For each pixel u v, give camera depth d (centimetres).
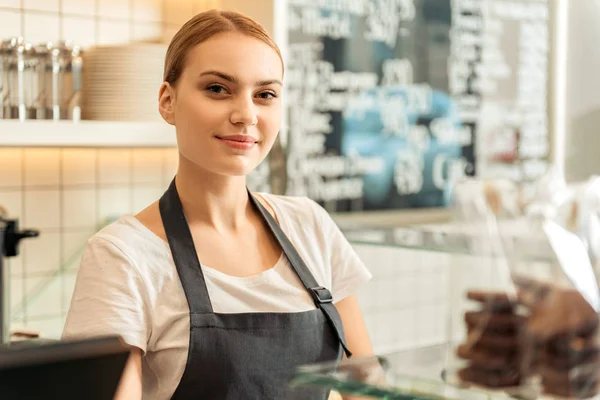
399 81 400
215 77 157
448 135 417
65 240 304
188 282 155
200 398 153
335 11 376
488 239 161
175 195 164
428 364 142
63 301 292
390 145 399
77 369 76
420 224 408
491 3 424
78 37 304
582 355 142
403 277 395
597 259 154
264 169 351
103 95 287
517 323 146
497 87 430
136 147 320
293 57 363
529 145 441
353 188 387
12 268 291
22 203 293
